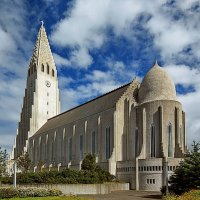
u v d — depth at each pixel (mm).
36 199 33719
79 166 90875
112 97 93500
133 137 85625
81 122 100625
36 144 129500
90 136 94500
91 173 69062
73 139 102375
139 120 83938
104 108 92000
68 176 65250
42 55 148625
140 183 72938
